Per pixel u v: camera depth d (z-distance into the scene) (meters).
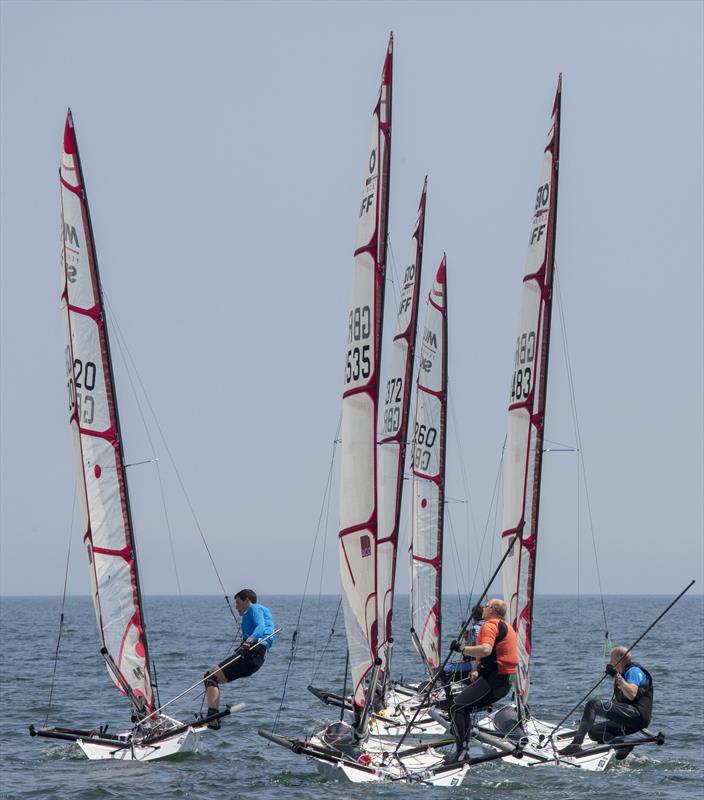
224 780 67.88
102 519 75.12
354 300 67.62
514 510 82.44
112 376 75.62
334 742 68.81
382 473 89.44
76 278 75.00
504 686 67.31
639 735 89.44
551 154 82.31
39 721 98.88
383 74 67.19
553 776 69.19
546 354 81.81
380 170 66.75
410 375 90.00
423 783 65.81
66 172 75.00
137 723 76.88
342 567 67.69
